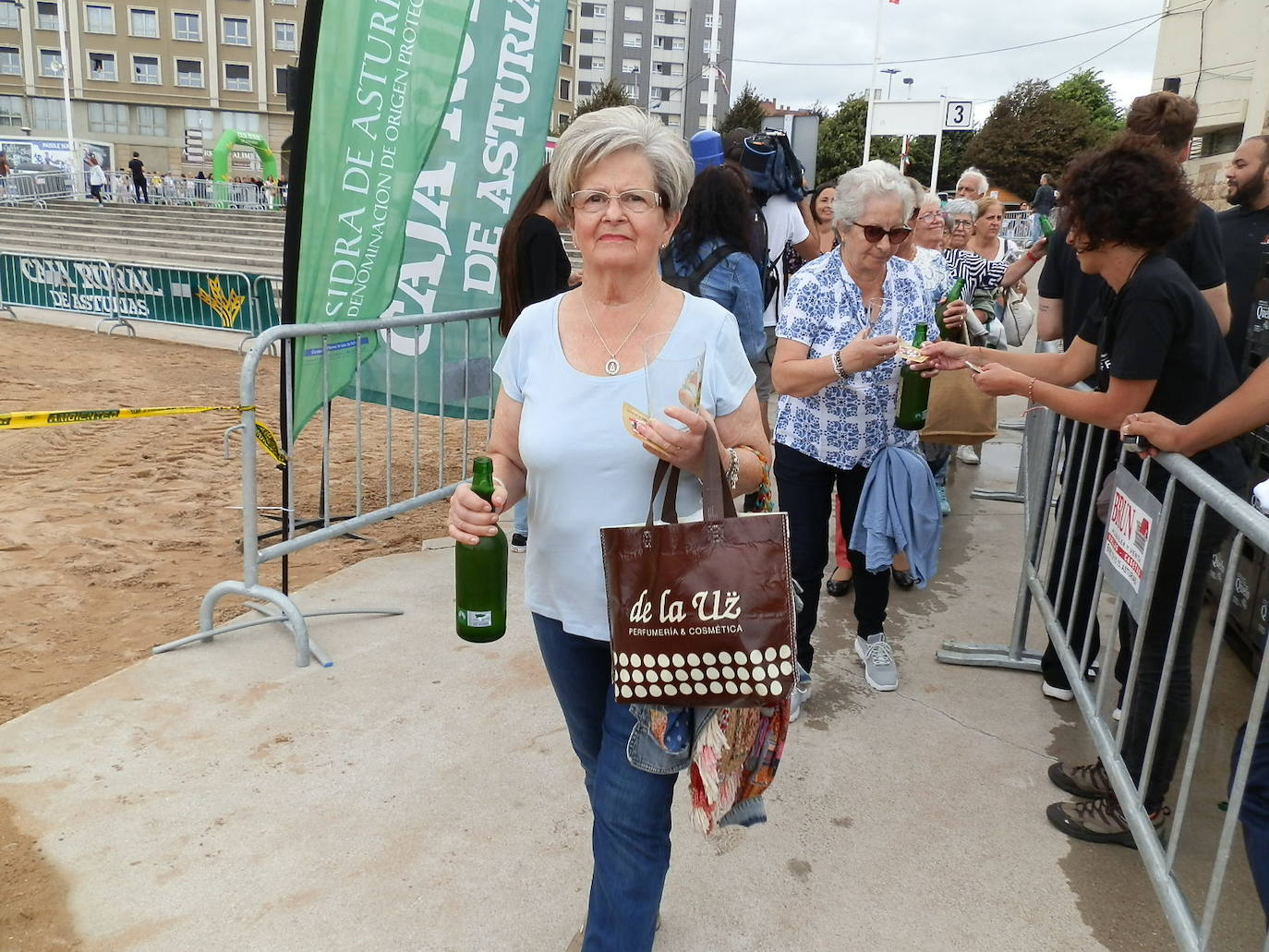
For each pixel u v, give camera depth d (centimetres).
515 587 436
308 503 595
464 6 455
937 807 283
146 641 398
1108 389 257
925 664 376
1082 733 325
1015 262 548
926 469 317
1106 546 285
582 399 185
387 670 359
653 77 9706
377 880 247
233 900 239
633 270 185
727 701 164
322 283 438
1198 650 391
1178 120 340
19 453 705
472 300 518
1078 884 252
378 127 443
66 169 3797
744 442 193
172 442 757
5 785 285
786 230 542
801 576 323
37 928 229
